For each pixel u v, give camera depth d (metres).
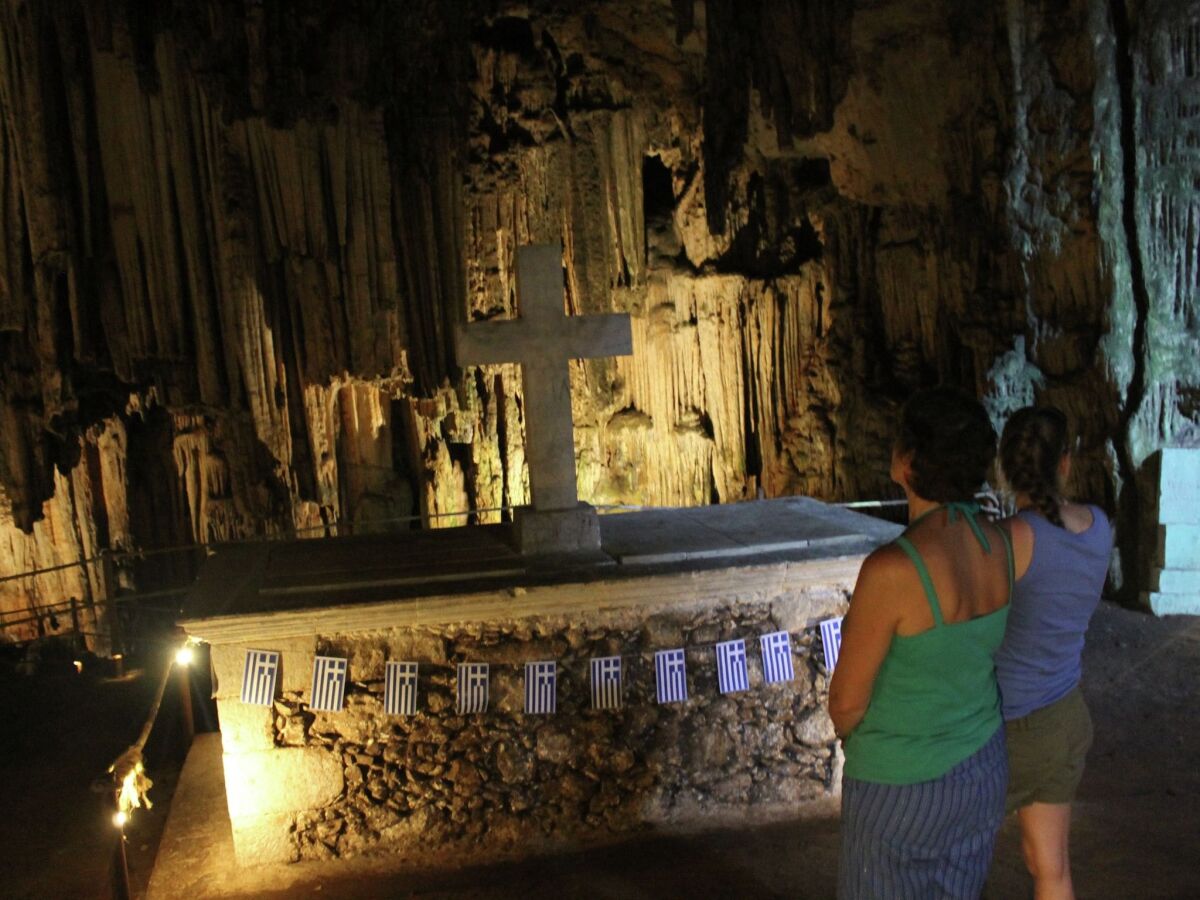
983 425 2.28
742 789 4.06
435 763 3.87
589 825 3.95
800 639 4.08
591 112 10.99
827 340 10.38
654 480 11.73
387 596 3.73
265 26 9.09
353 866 3.81
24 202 8.80
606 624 3.93
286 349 9.88
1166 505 6.67
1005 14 7.24
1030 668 2.64
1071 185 7.11
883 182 9.11
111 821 3.42
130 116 8.80
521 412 11.41
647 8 10.32
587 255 11.27
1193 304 6.84
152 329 9.26
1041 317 7.43
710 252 11.08
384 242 9.98
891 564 2.13
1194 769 4.37
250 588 3.94
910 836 2.22
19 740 5.54
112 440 10.07
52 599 10.18
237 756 3.77
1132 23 6.84
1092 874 3.48
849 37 8.39
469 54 10.70
